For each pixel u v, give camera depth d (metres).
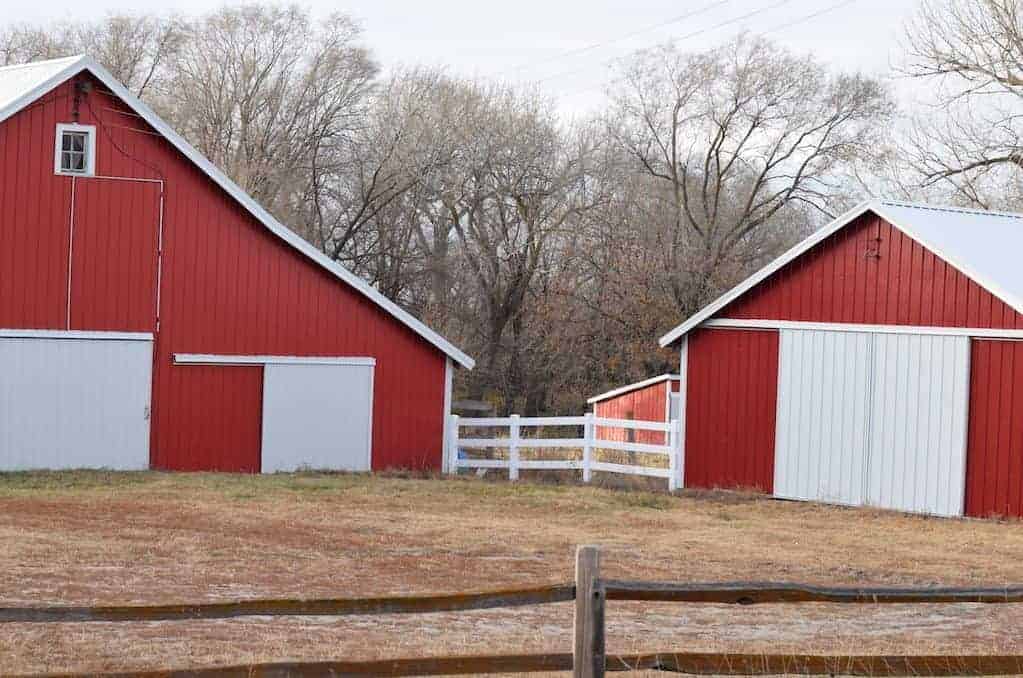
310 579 15.11
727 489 27.70
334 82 54.72
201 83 54.34
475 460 29.70
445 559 17.12
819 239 26.41
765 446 27.28
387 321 29.66
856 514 24.41
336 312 29.03
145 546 16.69
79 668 10.37
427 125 51.41
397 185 51.53
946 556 19.16
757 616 14.19
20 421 25.52
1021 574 17.59
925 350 24.83
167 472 26.28
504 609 14.09
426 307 53.59
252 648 11.38
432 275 53.84
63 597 13.18
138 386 26.80
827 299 26.42
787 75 56.09
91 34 58.41
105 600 13.12
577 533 20.30
